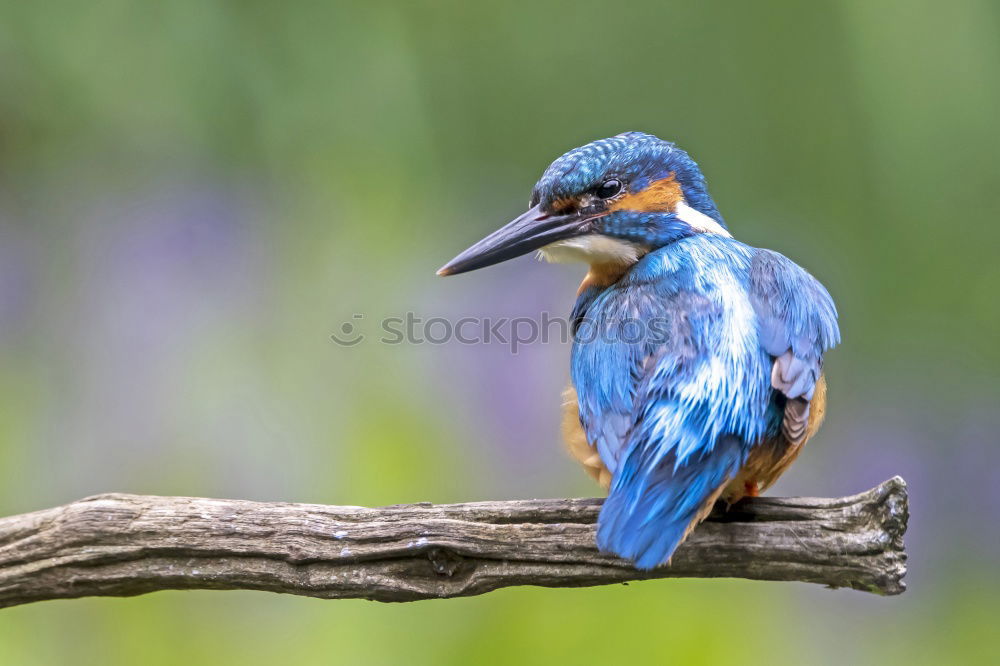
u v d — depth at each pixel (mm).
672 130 13414
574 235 8422
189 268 11938
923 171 12320
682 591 10148
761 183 13258
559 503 6648
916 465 12430
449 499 10641
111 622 9766
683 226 8359
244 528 6656
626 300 7188
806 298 7191
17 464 11156
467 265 8469
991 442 12352
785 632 10492
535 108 13297
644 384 6719
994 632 11555
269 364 11539
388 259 12078
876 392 12797
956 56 12016
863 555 6383
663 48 13375
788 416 6629
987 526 12148
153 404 11453
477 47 13102
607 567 6539
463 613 9805
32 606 9695
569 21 13312
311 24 12398
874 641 11055
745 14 13156
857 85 12484
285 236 12102
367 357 11523
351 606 9805
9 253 11883
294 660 9664
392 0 12688
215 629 9836
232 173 12336
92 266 11922
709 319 6852
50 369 11602
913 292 12781
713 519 6605
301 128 12461
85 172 12258
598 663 9742
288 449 11172
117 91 12039
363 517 6664
